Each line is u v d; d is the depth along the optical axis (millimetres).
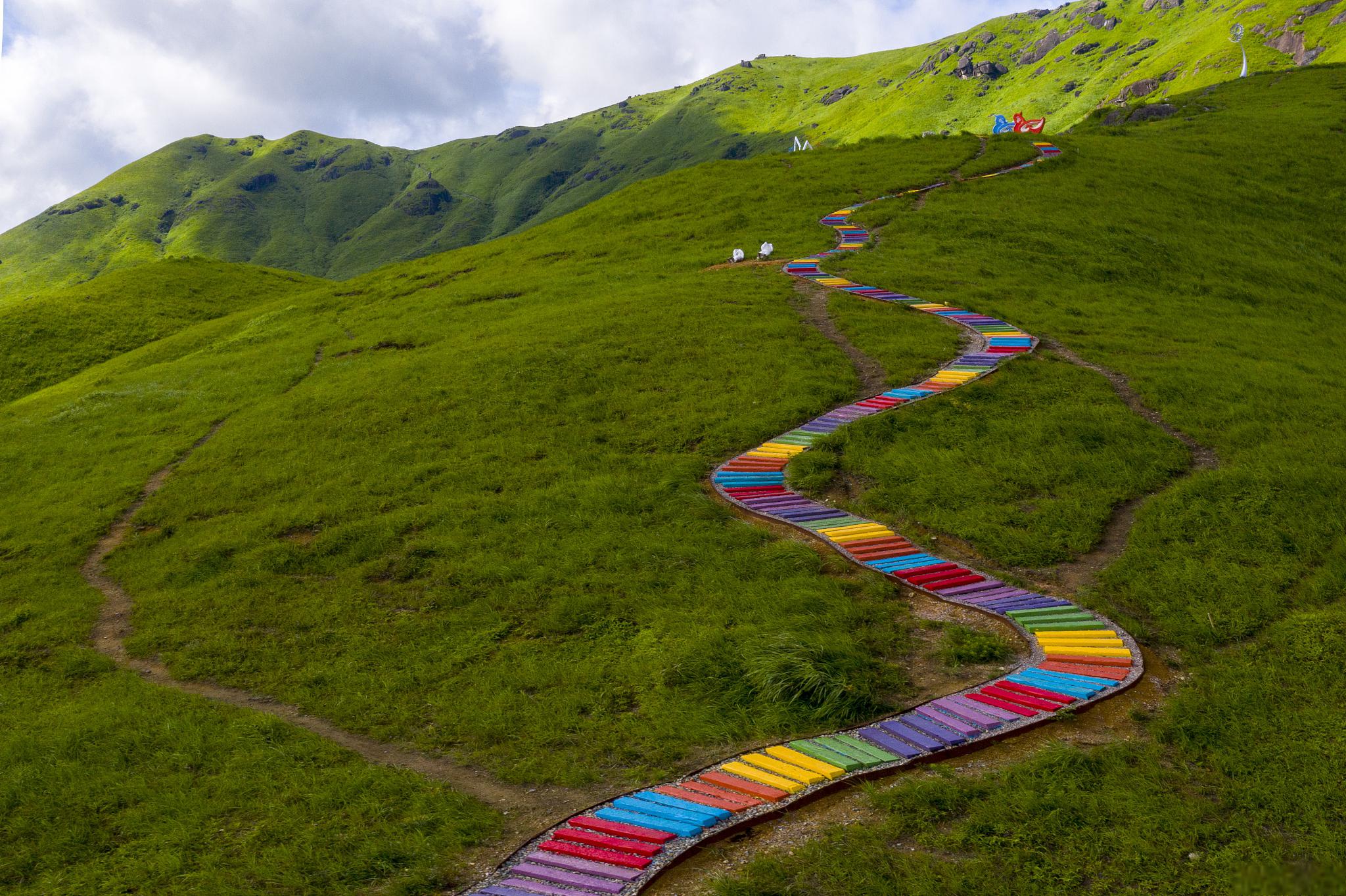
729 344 25719
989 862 6914
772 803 8023
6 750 10820
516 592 14086
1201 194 44875
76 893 7750
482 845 7969
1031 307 28688
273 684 12391
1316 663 9641
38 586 17891
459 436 21984
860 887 6707
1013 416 19219
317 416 25281
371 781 9148
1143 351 23812
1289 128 58312
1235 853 6809
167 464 24703
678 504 16578
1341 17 143000
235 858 8016
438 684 11695
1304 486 14297
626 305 30531
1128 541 13711
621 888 6977
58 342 55000
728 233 42844
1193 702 9133
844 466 17766
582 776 9023
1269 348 24453
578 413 22297
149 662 13898
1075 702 9391
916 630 11672
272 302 58062
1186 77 159625
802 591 12672
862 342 25344
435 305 37344
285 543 17625
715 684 10586
